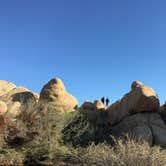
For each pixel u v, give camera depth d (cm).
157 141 1259
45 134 1159
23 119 1201
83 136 1331
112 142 1347
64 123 1277
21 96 1858
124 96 1578
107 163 889
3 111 1241
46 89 1594
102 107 1684
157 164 835
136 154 861
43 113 1238
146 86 1482
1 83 2070
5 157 1028
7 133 1112
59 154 1129
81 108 1570
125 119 1438
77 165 1005
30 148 1125
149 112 1424
